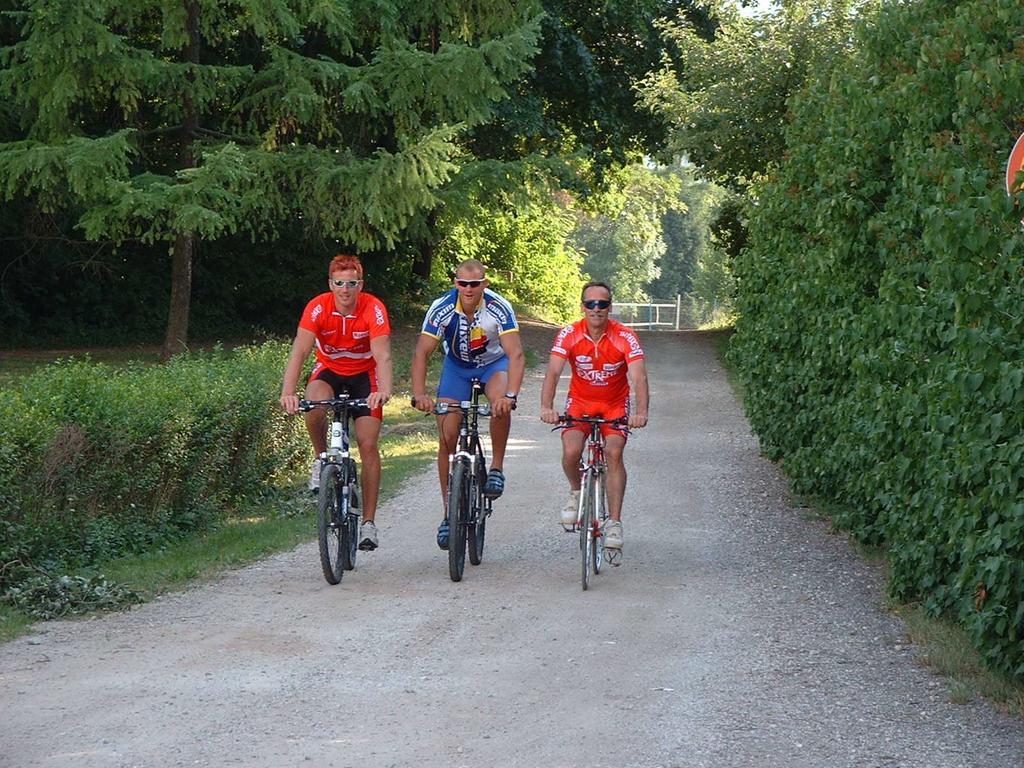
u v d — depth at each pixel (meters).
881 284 7.64
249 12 19.33
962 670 5.95
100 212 18.92
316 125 22.44
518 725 5.12
